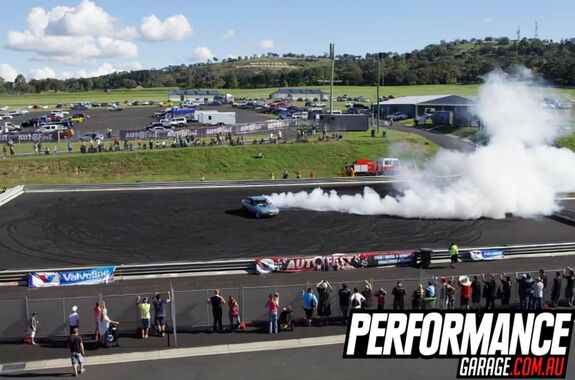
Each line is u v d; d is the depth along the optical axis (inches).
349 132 3388.3
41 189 2263.8
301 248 1493.6
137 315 954.7
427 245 1525.6
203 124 3885.3
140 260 1386.6
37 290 1190.3
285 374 815.1
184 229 1683.1
